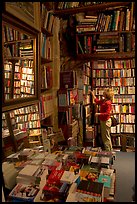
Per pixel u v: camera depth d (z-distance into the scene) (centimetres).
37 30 216
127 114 526
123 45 353
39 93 226
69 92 326
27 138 205
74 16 357
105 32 348
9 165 151
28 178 138
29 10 197
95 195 128
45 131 244
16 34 174
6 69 158
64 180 141
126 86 524
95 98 486
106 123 447
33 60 211
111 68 527
